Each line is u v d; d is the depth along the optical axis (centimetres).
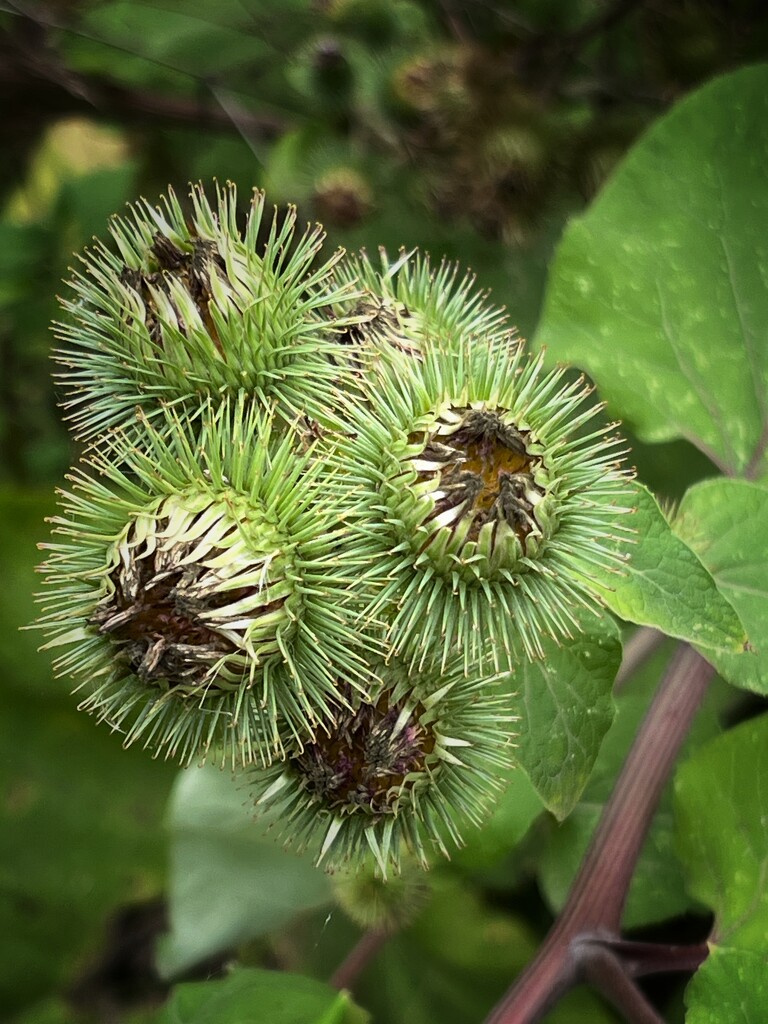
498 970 21
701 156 21
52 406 28
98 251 27
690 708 18
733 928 17
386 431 16
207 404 16
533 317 26
